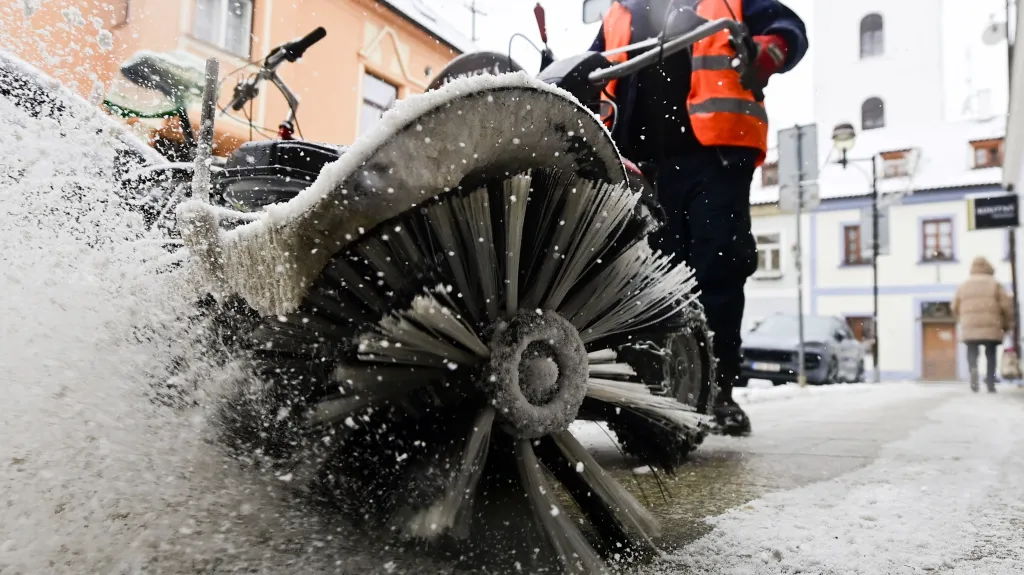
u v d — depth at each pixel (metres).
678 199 3.31
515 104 1.26
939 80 35.34
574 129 1.37
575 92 2.36
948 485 2.29
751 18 3.39
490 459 1.38
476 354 1.32
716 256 3.25
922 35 35.72
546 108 1.31
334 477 1.38
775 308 31.48
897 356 30.73
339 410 1.30
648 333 1.66
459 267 1.33
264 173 1.64
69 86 1.68
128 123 2.27
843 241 30.98
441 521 1.20
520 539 1.33
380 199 1.18
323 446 1.36
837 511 1.90
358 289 1.27
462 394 1.36
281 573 1.21
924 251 30.73
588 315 1.52
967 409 6.36
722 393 3.44
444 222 1.29
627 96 3.31
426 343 1.28
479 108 1.22
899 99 35.81
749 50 2.85
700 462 2.78
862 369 17.02
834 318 15.77
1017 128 17.23
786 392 8.86
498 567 1.30
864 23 36.91
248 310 1.35
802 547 1.55
